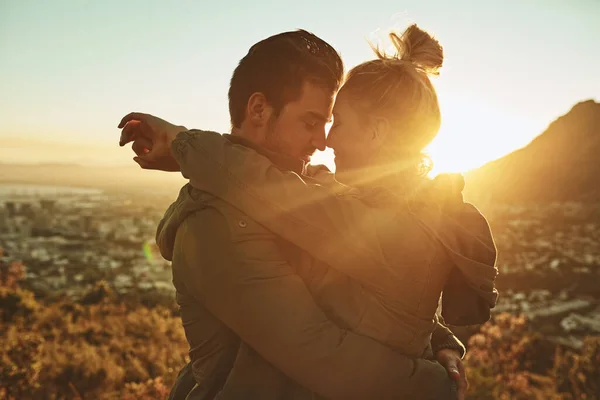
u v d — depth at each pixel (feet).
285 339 4.31
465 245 4.74
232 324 4.48
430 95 4.73
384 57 5.04
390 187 4.73
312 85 4.81
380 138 4.73
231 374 4.64
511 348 91.35
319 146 4.97
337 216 4.49
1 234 580.30
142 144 5.50
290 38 4.88
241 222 4.44
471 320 4.91
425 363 4.67
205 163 4.61
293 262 4.67
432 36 5.06
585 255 517.55
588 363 73.36
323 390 4.35
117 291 250.57
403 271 4.50
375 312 4.50
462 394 4.99
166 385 38.42
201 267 4.51
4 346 37.78
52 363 40.04
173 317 89.97
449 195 4.89
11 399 33.09
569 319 285.84
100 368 40.06
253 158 4.59
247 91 4.93
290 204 4.45
